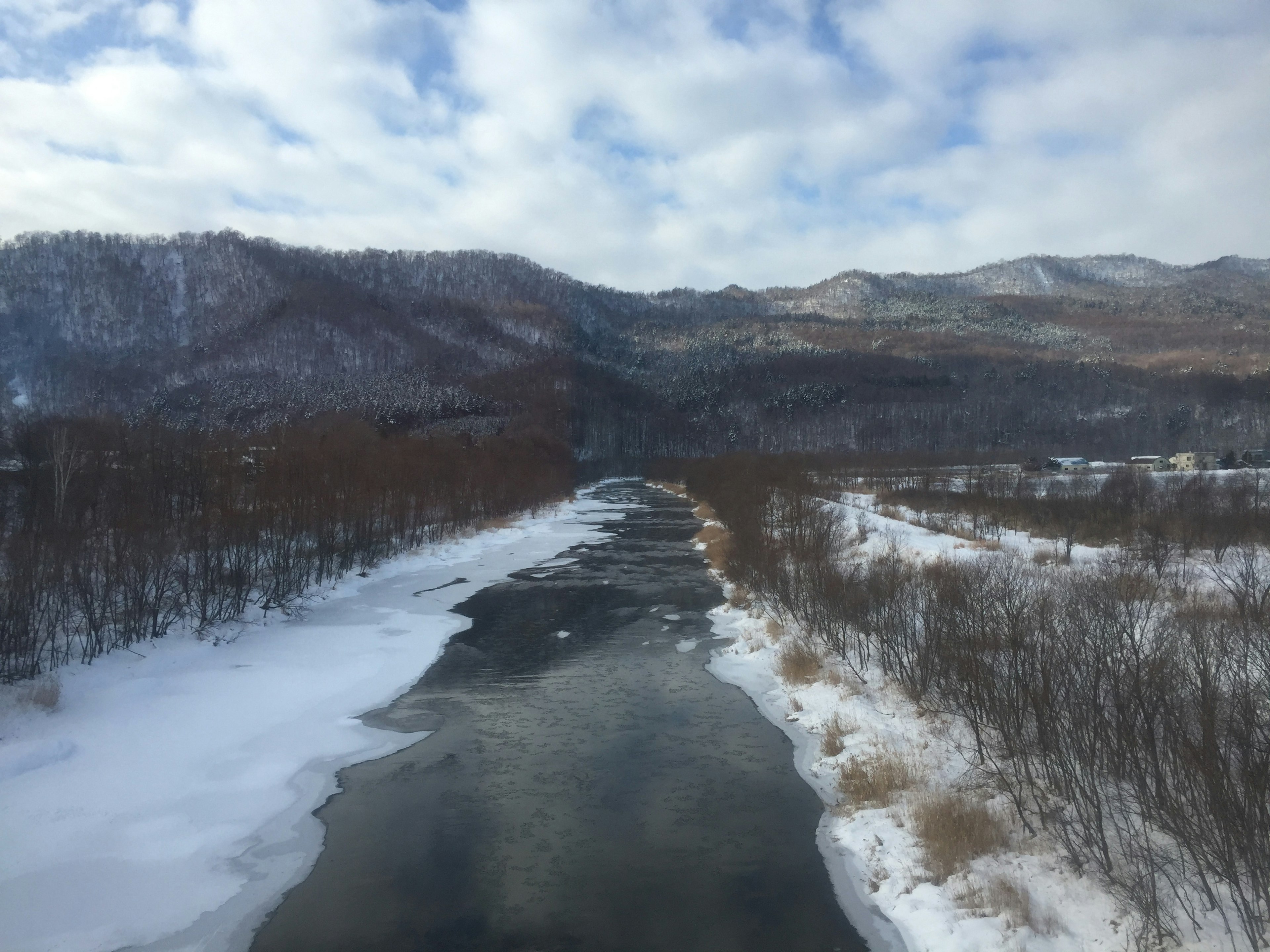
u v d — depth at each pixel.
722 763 13.70
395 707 16.92
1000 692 11.80
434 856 10.53
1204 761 7.93
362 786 12.88
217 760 13.80
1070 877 8.68
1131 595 15.45
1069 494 41.12
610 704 17.00
